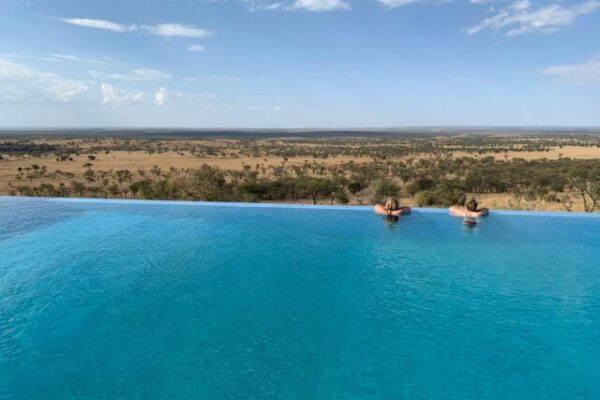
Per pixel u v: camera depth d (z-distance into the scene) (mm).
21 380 4703
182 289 7176
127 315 6234
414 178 45594
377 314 6258
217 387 4578
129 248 9406
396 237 10242
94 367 4938
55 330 5797
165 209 13172
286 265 8344
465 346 5391
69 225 11328
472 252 9078
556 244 9594
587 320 6086
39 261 8547
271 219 11977
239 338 5570
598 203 17828
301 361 5062
